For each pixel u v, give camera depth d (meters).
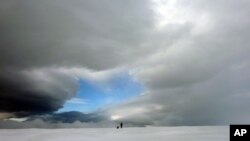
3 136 36.97
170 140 25.61
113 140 27.34
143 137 30.33
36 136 35.25
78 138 30.91
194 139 25.81
